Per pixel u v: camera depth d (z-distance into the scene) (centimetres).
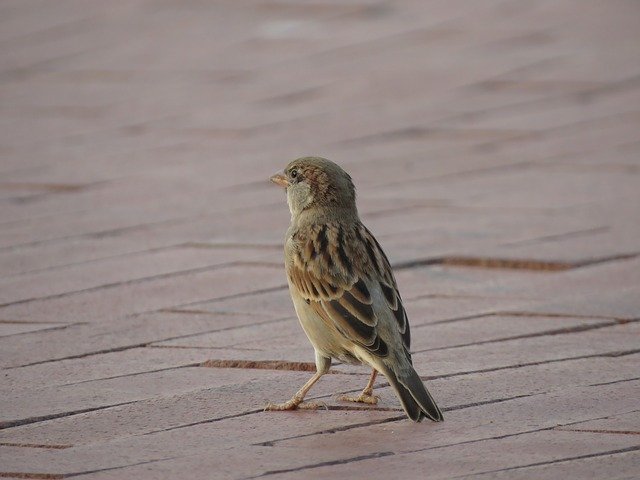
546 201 1505
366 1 2786
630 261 1245
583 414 811
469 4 2719
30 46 2556
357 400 848
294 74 2245
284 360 946
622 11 2605
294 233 846
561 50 2319
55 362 956
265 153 1780
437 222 1423
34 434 791
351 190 872
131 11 2830
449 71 2212
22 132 1955
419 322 1056
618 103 1983
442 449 748
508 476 699
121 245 1355
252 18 2695
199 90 2181
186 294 1160
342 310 795
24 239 1387
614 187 1558
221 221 1455
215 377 915
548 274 1216
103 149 1836
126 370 934
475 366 929
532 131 1852
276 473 711
